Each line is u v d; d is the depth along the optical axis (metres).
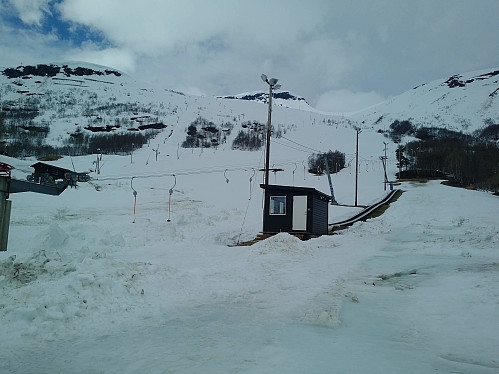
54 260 8.70
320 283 9.29
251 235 21.20
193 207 31.86
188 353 4.92
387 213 31.69
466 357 4.79
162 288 8.27
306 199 20.12
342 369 4.38
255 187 49.38
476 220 24.47
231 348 5.11
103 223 20.00
